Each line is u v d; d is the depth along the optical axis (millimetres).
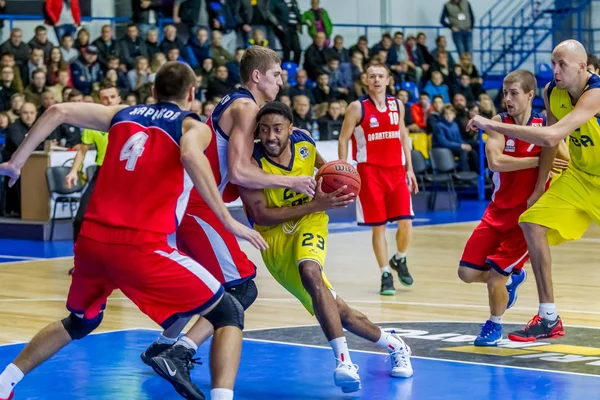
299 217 6293
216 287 5383
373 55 23703
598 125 7113
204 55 20906
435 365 6898
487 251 7562
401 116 10711
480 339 7562
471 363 6945
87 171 15992
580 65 7109
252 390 6277
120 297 10352
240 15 22297
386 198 10633
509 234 7469
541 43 28500
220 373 5340
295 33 23000
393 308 9492
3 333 8281
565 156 7770
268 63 6363
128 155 5363
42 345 5680
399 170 10602
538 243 7285
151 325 8664
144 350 7555
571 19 28484
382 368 6848
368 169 10484
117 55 20109
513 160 7320
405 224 10641
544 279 7371
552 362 6938
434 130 21625
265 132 6070
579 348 7434
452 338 7902
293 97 19766
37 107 18125
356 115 10531
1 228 16844
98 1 23156
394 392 6148
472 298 10094
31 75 19234
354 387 6012
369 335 6496
